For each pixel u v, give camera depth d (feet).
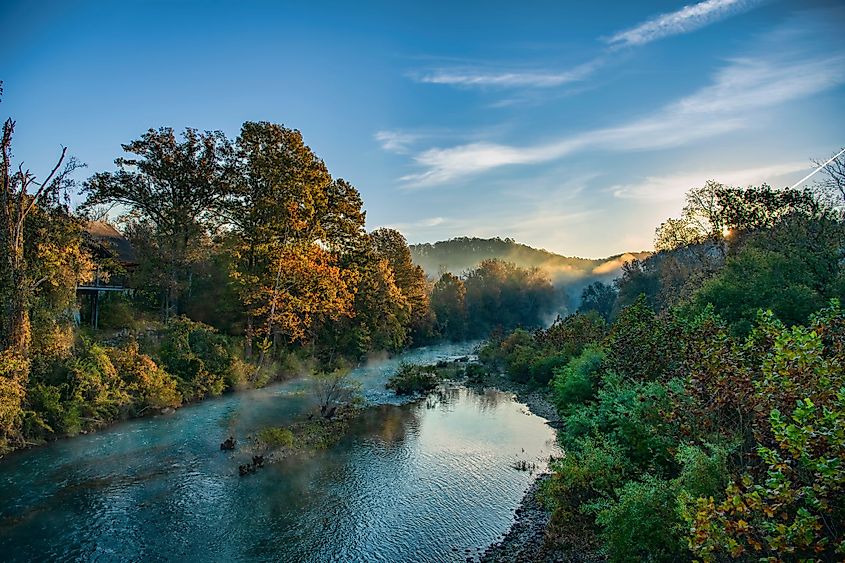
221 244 140.97
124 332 111.24
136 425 83.41
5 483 59.52
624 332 74.74
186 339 111.24
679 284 152.05
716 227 136.05
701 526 21.11
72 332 91.25
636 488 35.29
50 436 74.64
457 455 74.84
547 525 50.08
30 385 76.59
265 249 124.16
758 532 21.76
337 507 55.98
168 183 131.95
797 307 69.72
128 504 55.01
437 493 60.49
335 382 111.24
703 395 36.76
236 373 113.19
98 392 82.99
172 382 97.14
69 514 52.39
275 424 86.33
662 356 62.18
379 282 177.47
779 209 120.88
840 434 18.45
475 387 135.95
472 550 47.47
